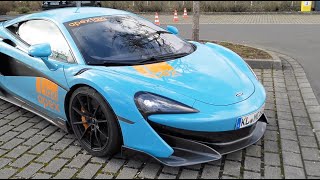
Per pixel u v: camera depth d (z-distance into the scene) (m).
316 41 9.09
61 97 3.72
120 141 3.29
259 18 15.03
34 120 4.43
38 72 3.97
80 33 3.87
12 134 4.06
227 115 3.08
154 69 3.48
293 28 11.55
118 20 4.27
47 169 3.30
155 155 3.08
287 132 3.92
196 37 8.08
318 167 3.23
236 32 11.22
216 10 18.20
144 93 3.11
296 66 6.66
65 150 3.66
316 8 16.80
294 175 3.11
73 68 3.56
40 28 4.22
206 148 3.10
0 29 4.78
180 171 3.20
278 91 5.30
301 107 4.65
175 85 3.26
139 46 3.88
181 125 3.02
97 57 3.62
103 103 3.25
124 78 3.26
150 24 4.52
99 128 3.43
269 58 6.76
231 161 3.34
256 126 3.66
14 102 4.61
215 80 3.45
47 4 18.59
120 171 3.23
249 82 3.67
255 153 3.47
